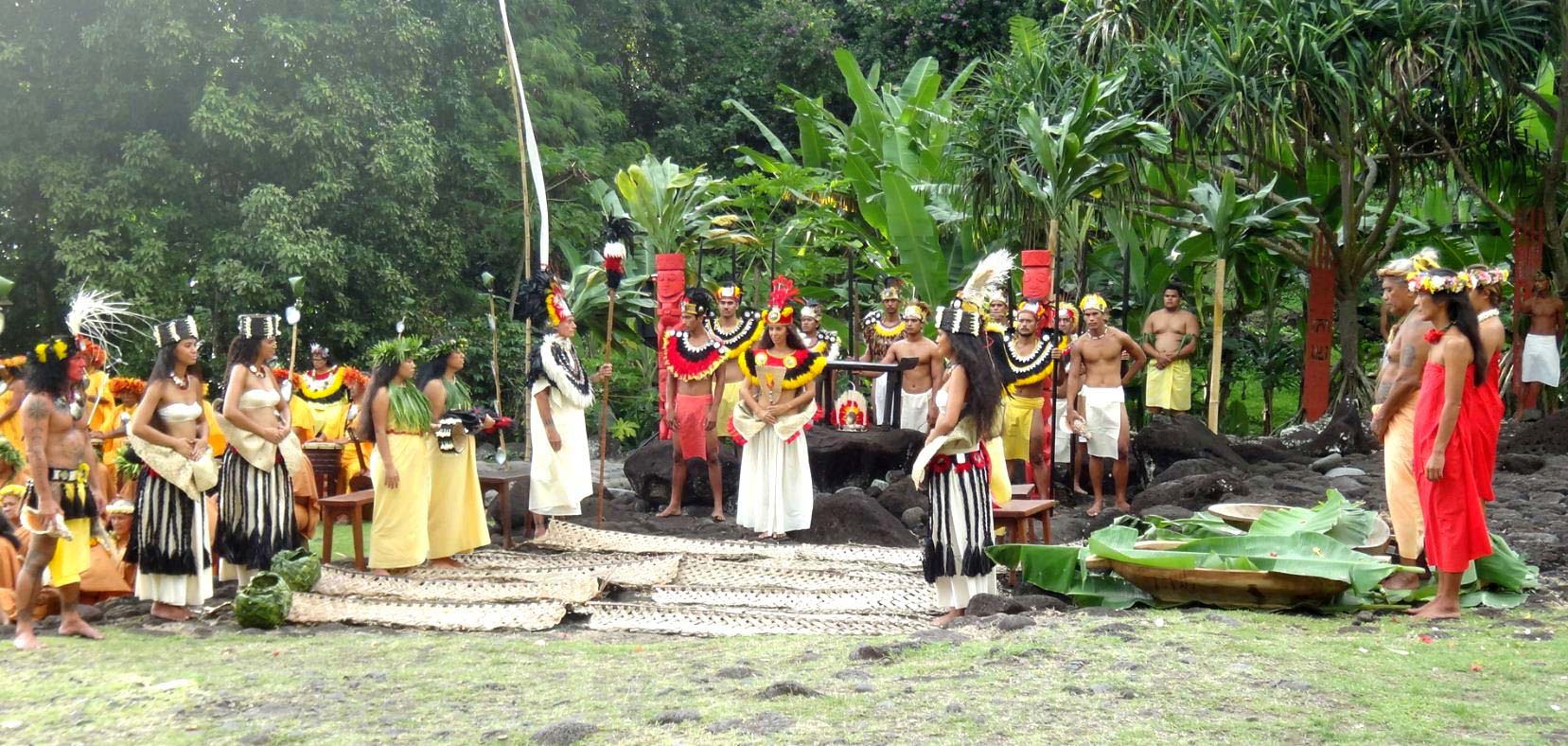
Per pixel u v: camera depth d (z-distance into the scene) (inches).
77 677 187.6
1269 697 156.6
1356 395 510.9
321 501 282.4
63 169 536.4
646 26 837.2
